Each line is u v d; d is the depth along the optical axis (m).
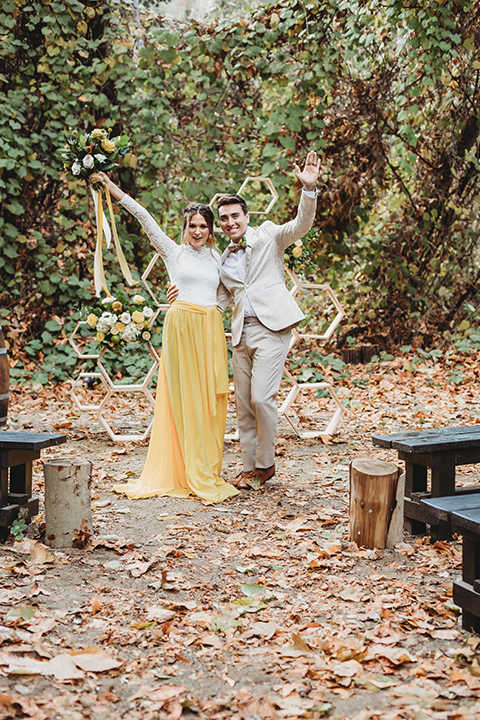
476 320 8.95
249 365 4.16
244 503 3.84
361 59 7.48
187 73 7.44
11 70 7.50
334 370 7.94
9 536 3.22
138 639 2.27
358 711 1.88
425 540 3.25
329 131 8.01
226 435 5.46
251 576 2.84
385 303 8.73
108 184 4.10
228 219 4.07
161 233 4.17
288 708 1.88
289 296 4.07
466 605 2.32
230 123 7.72
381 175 8.24
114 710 1.88
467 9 7.47
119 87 7.47
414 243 8.72
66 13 7.36
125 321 5.40
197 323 4.00
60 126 7.55
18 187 7.48
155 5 9.44
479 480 4.16
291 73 7.37
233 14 8.59
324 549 3.05
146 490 3.96
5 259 7.75
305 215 3.81
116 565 2.89
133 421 6.14
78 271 8.12
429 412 6.12
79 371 7.52
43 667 2.05
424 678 2.03
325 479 4.32
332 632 2.32
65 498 3.09
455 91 8.12
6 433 3.37
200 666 2.12
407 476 3.43
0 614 2.41
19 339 7.72
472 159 8.25
